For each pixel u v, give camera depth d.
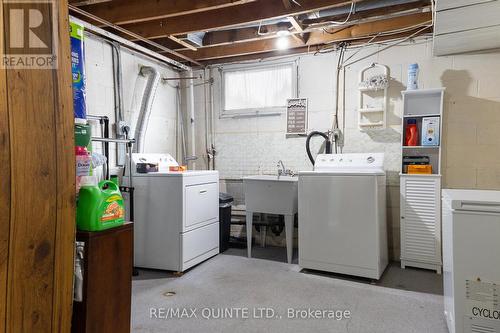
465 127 3.16
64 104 0.98
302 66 3.83
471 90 3.14
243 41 3.40
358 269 2.86
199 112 4.34
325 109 3.73
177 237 3.02
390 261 3.41
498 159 3.07
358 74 3.57
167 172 3.18
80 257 1.29
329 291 2.62
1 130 0.80
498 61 3.05
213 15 2.95
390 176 3.46
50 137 0.93
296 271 3.09
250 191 3.49
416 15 3.06
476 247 1.59
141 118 3.62
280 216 3.80
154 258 3.12
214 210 3.53
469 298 1.60
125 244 1.47
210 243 3.47
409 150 3.36
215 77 4.25
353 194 2.87
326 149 3.66
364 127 3.55
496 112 3.07
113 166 3.31
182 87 4.37
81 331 1.27
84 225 1.32
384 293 2.58
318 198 3.01
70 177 1.00
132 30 3.26
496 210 1.55
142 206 3.17
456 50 3.09
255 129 4.07
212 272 3.07
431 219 3.04
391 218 3.45
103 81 3.23
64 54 0.99
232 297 2.52
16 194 0.83
